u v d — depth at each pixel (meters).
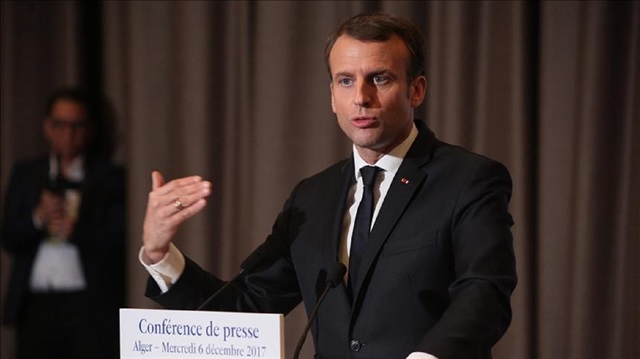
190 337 2.96
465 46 5.86
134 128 6.67
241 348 2.89
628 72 5.54
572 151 5.61
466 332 2.76
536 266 5.79
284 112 6.28
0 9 7.18
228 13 6.57
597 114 5.54
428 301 3.14
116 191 6.58
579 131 5.58
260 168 6.33
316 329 3.36
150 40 6.64
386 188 3.37
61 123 6.51
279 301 3.63
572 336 5.59
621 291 5.54
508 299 2.96
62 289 6.32
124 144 6.89
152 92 6.63
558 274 5.65
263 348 2.87
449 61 5.88
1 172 7.21
